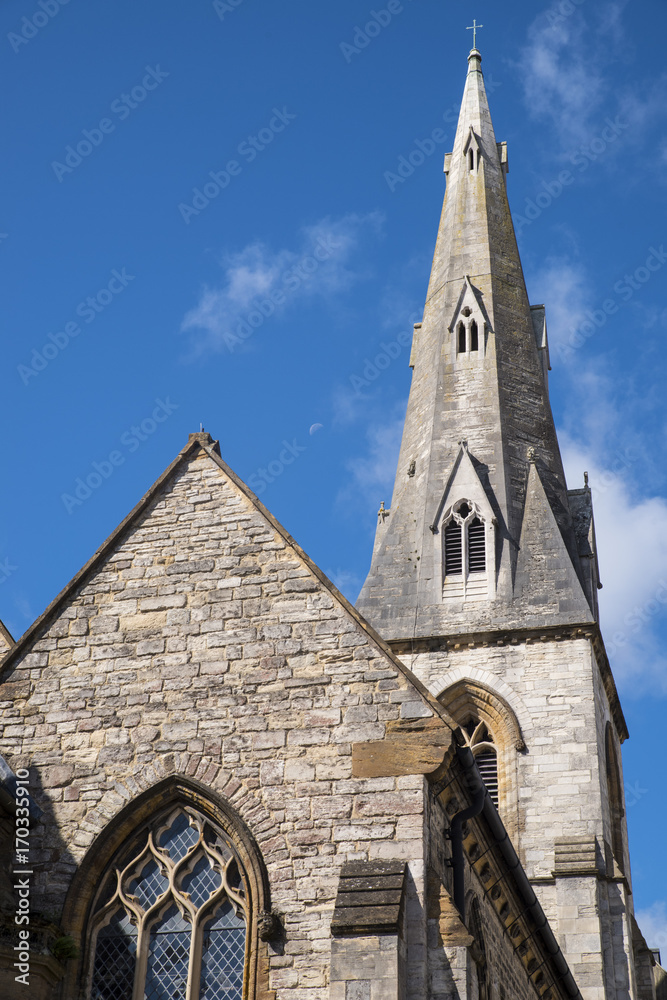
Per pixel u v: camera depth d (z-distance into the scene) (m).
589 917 45.91
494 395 61.25
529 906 28.30
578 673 51.28
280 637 25.38
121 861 24.14
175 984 23.00
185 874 23.84
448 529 57.09
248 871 23.33
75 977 22.88
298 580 25.89
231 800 23.98
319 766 23.97
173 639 25.81
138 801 24.36
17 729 25.44
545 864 47.53
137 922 23.52
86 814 24.41
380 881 22.25
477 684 51.78
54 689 25.75
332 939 21.56
